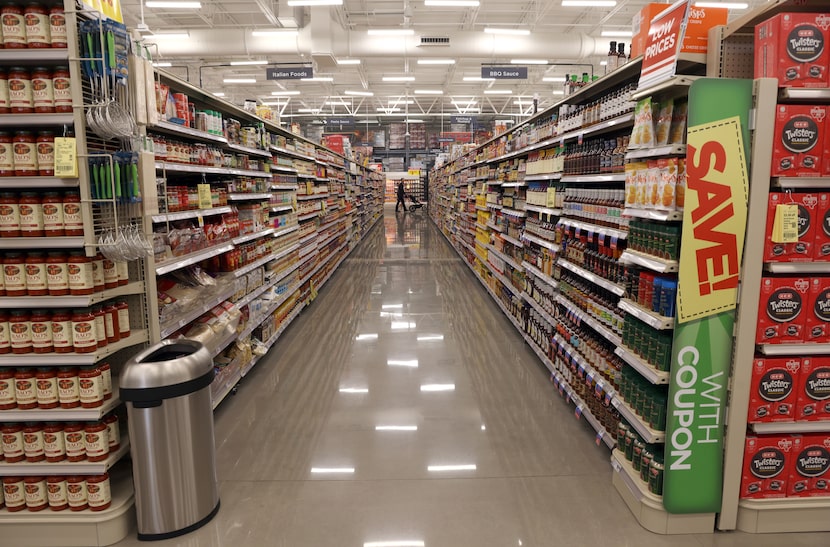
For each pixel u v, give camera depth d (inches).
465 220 474.6
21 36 92.9
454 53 518.0
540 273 199.9
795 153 92.0
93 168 94.3
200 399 102.5
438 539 99.5
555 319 180.9
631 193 111.3
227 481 120.7
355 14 584.7
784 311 95.8
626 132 165.3
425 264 466.6
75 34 91.7
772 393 97.7
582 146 160.4
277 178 251.4
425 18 599.5
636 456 110.2
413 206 1289.4
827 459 100.7
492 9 561.0
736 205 92.6
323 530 102.4
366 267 451.2
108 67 93.8
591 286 152.6
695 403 97.6
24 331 96.9
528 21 603.5
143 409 96.0
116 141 109.3
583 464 128.4
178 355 109.2
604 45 527.5
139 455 97.4
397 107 1183.6
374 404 164.7
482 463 128.6
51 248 100.7
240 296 178.1
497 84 900.0
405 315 282.0
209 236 156.1
